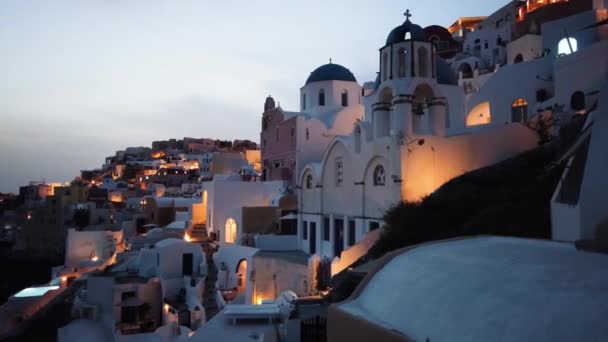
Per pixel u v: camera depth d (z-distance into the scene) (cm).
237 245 3719
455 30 10181
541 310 596
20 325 3794
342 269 2420
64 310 3847
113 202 8556
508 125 2767
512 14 7419
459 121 3406
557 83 3045
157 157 14238
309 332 1402
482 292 717
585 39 3447
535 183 2125
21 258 7112
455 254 957
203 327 1886
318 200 3375
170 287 3516
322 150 4600
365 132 2784
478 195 2228
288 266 2914
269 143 5341
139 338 3025
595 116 1141
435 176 2503
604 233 973
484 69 6091
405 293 885
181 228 5109
